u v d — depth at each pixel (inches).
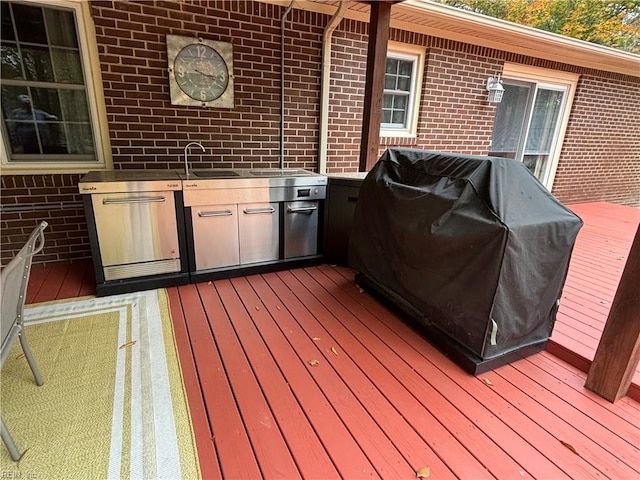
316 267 137.5
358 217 114.0
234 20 131.2
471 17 157.4
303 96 152.9
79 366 75.4
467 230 74.7
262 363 79.1
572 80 232.5
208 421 62.6
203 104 133.7
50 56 113.4
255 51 137.9
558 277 80.4
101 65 116.3
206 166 141.3
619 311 67.4
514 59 202.2
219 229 118.3
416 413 66.1
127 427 60.6
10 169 116.3
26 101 114.5
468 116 199.6
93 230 101.3
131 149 127.4
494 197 73.4
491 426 63.6
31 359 67.3
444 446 59.1
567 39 189.0
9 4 105.5
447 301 81.4
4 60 109.1
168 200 108.1
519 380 76.5
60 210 124.3
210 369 76.5
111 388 69.6
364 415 65.2
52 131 120.0
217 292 113.3
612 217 231.0
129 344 83.8
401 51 171.3
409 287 92.7
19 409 63.4
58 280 115.9
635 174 301.0
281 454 56.6
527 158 242.2
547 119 237.6
